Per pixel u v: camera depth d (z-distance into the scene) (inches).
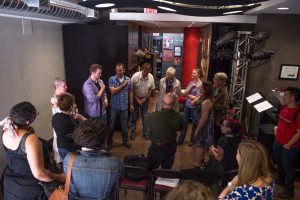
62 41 194.4
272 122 177.0
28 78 152.9
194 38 342.3
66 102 105.7
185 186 42.1
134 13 202.4
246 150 66.8
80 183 64.0
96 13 188.9
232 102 208.7
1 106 129.2
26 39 148.9
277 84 210.7
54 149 114.4
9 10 111.2
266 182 65.7
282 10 175.8
